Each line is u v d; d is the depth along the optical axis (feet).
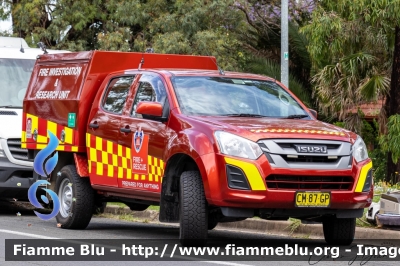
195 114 30.42
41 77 40.04
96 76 36.58
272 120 29.99
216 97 31.68
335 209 28.48
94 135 35.12
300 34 75.92
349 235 30.71
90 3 84.79
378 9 57.98
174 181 30.12
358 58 61.57
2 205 50.16
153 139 31.04
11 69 47.62
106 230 36.55
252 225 37.58
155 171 30.89
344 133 29.14
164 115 30.99
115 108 34.42
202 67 38.93
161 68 37.22
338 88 62.59
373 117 76.64
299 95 75.61
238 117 30.45
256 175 27.20
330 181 28.12
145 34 81.82
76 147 36.24
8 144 43.55
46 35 82.58
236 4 81.35
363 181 28.78
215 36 77.61
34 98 39.91
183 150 28.81
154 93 32.24
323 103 65.36
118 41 79.71
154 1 80.89
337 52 61.57
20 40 52.21
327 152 28.07
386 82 61.31
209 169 27.66
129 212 44.24
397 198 33.68
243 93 32.30
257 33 83.76
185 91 31.50
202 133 28.43
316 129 28.78
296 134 27.94
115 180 33.63
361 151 29.22
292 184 27.66
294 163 27.61
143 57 37.42
